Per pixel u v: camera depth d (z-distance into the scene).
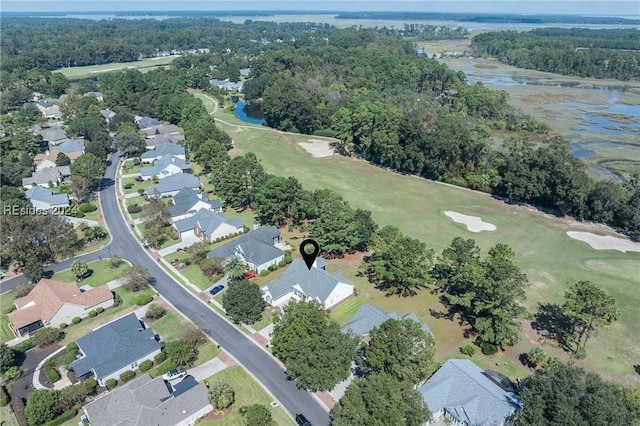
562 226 102.38
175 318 71.06
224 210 108.81
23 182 119.19
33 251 81.62
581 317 61.53
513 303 62.91
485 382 54.38
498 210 110.12
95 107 177.12
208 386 57.28
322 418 52.78
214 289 77.69
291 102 170.50
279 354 60.81
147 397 52.38
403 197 117.00
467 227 101.00
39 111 187.12
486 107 183.12
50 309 68.50
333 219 85.06
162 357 62.03
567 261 87.69
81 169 118.38
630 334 67.69
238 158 112.06
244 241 86.94
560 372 45.78
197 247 88.12
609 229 101.81
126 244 93.75
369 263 77.56
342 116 150.25
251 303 67.94
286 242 92.94
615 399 43.06
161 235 95.38
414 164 130.75
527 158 114.12
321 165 140.00
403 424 45.47
